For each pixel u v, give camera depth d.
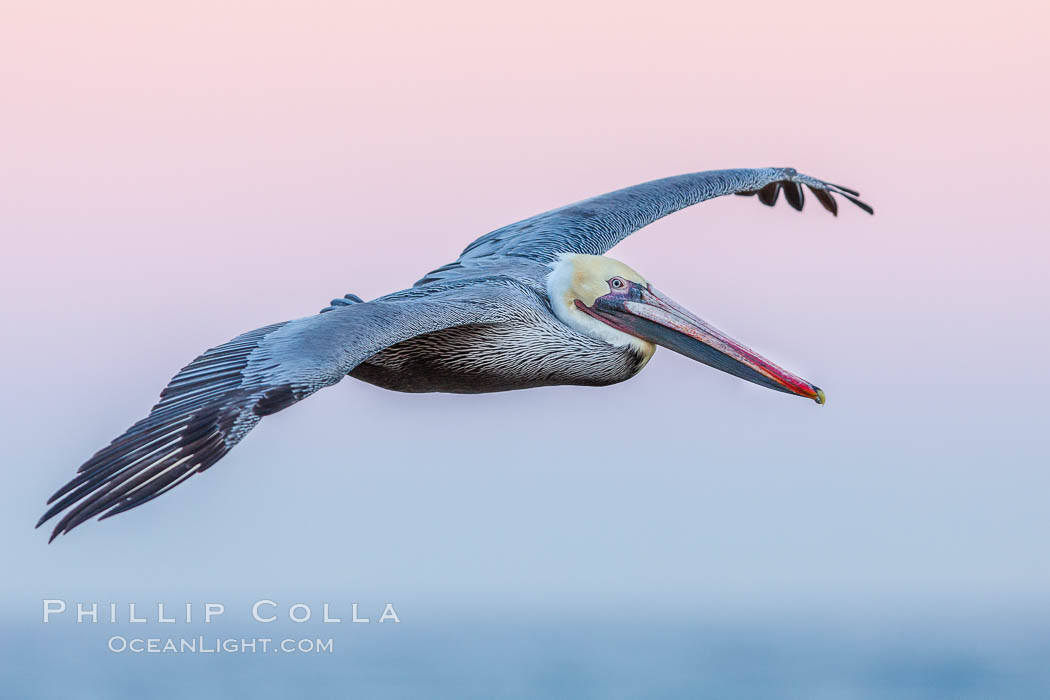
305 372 10.32
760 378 13.30
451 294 12.81
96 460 9.75
